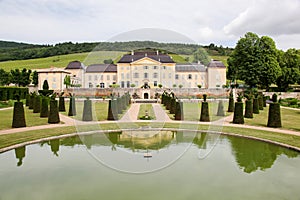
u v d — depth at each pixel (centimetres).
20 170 827
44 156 998
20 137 1290
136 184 682
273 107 1669
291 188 702
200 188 671
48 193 645
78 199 607
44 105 2077
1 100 3550
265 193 664
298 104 3303
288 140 1273
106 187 666
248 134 1421
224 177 761
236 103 1831
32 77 5938
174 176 739
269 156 1035
